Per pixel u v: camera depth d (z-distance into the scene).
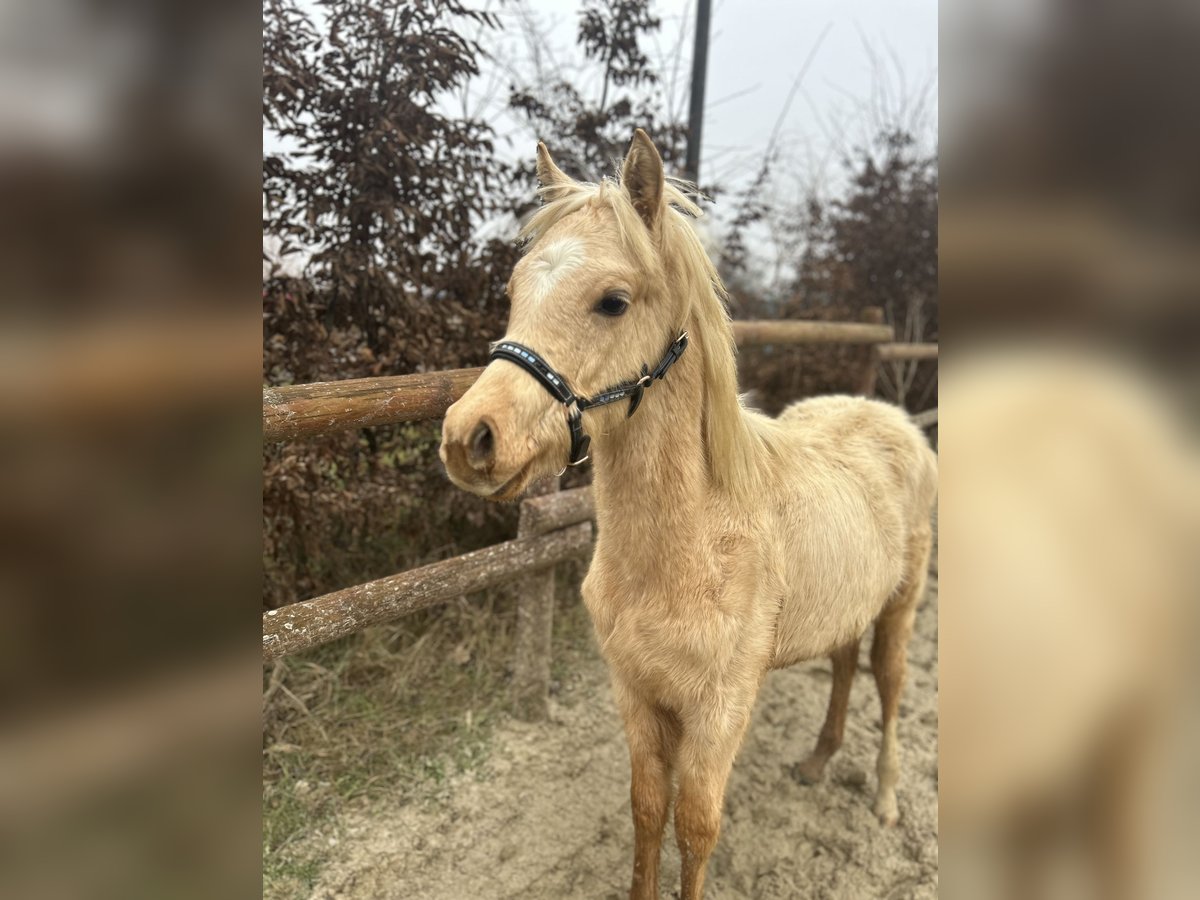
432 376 1.93
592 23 3.69
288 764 2.33
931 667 3.24
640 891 1.71
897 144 6.20
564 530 2.55
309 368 2.58
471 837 2.15
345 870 1.99
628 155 1.39
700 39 4.36
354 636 2.89
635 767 1.66
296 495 2.47
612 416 1.41
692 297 1.48
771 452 1.83
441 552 3.34
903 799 2.39
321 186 2.67
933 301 6.42
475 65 2.79
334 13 2.63
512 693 2.71
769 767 2.53
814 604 1.79
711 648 1.51
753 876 2.07
